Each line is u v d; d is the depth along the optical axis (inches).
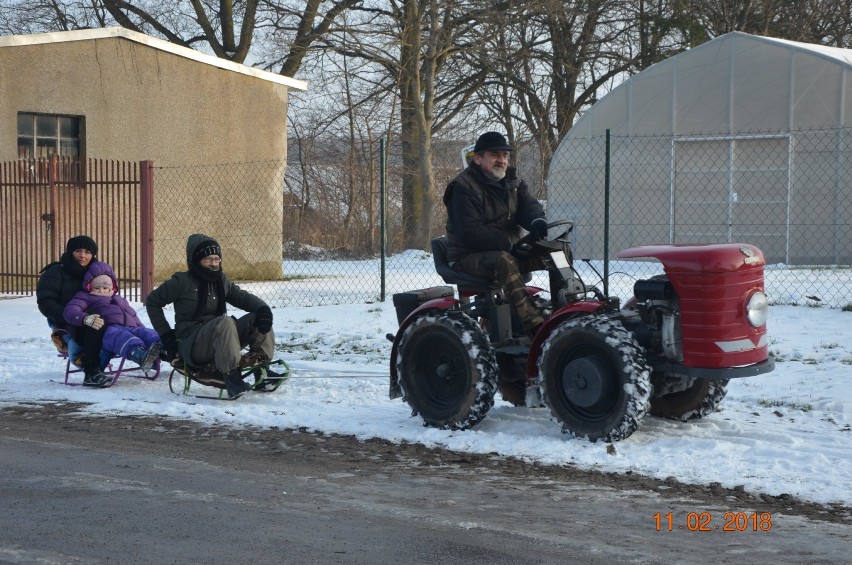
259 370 345.7
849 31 1259.2
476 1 1181.7
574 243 954.1
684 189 894.4
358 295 657.0
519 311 273.7
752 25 1227.2
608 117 933.2
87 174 753.6
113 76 768.3
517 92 1449.3
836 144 819.4
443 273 287.3
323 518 197.2
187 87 808.9
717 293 244.1
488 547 178.7
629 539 183.8
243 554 174.4
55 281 368.5
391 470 238.7
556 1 1193.4
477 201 280.8
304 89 888.3
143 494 215.3
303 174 1375.5
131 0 1286.9
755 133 855.7
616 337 249.4
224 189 830.5
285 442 270.5
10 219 718.5
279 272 855.1
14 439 274.7
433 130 1409.9
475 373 269.0
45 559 171.9
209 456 253.9
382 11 1262.3
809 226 833.5
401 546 179.2
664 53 1322.6
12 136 719.7
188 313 339.0
